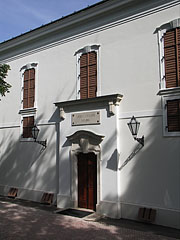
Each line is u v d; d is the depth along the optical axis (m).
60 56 12.71
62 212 10.43
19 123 14.23
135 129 9.41
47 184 12.38
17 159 14.04
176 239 7.48
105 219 9.50
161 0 9.55
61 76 12.55
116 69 10.52
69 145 11.46
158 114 9.23
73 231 8.23
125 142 9.88
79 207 11.03
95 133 10.53
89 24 11.61
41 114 13.16
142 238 7.57
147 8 9.88
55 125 12.45
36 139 13.16
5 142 14.91
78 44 11.99
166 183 8.77
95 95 11.12
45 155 12.67
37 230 8.34
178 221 8.34
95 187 10.66
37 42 13.83
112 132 10.09
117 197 9.66
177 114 8.87
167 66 9.29
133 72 10.04
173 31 9.27
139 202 9.28
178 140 8.70
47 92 13.05
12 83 14.99
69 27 12.34
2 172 14.74
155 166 9.08
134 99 9.88
